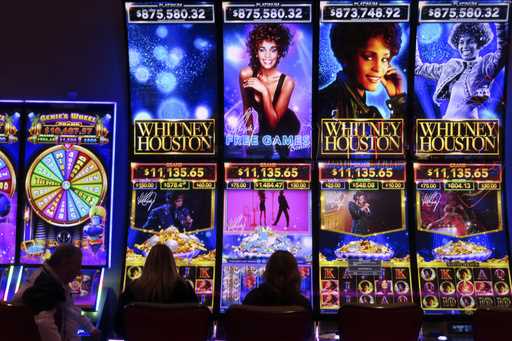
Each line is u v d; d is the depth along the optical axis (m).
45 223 6.88
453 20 6.77
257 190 6.88
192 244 6.78
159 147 6.95
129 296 4.82
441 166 6.83
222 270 6.71
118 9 7.07
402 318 4.46
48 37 7.10
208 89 6.95
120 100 7.08
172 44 6.92
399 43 6.84
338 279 6.63
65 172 6.95
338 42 6.86
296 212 6.82
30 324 4.41
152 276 4.80
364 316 4.48
